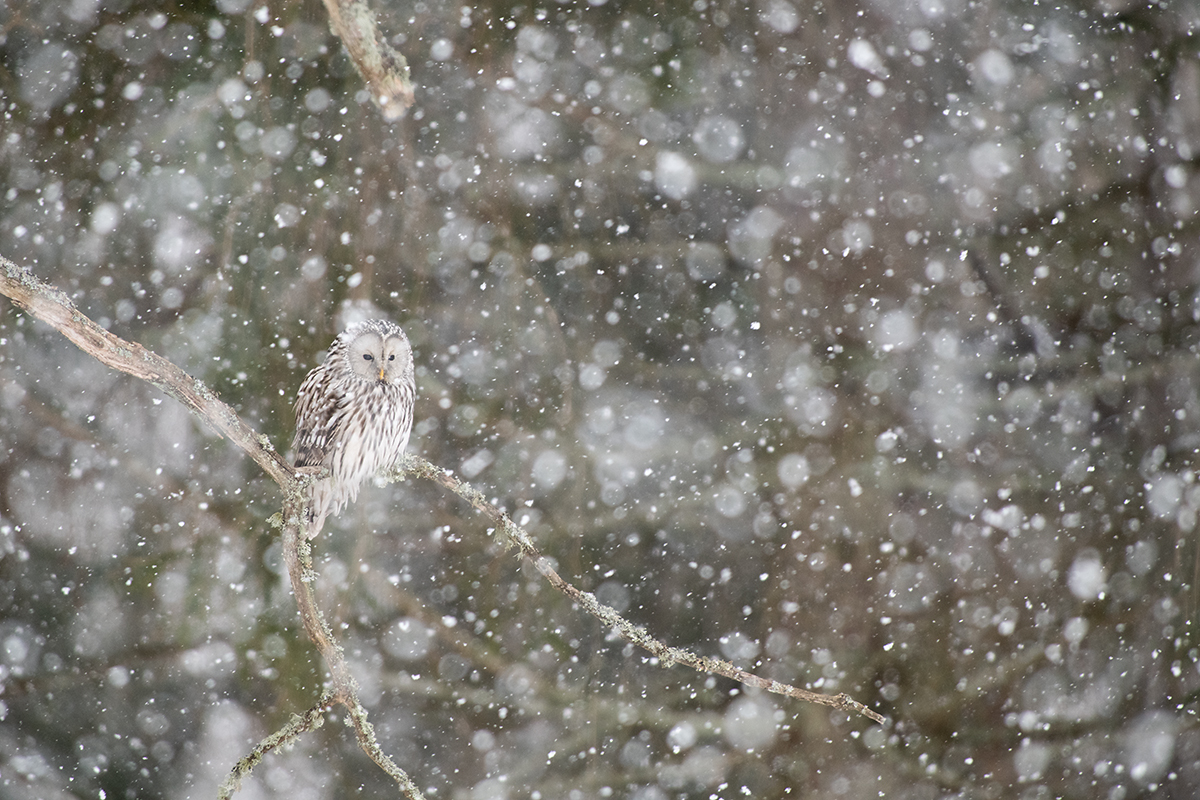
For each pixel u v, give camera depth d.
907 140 24.86
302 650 24.59
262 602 24.56
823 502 24.84
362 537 24.62
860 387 24.86
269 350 24.31
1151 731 24.70
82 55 24.36
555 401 24.70
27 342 24.50
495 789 24.61
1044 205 24.81
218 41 24.36
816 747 24.77
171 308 24.31
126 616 24.52
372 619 24.67
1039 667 24.78
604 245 24.72
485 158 24.61
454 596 24.72
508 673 24.72
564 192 24.72
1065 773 24.69
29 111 24.34
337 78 24.41
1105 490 24.86
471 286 24.62
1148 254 24.77
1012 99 24.81
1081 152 24.77
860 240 24.84
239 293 24.33
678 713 24.78
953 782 24.70
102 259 24.31
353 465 22.69
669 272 24.81
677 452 24.81
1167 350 24.73
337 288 24.39
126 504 24.53
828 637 24.83
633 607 24.78
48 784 24.39
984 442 24.86
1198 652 24.72
